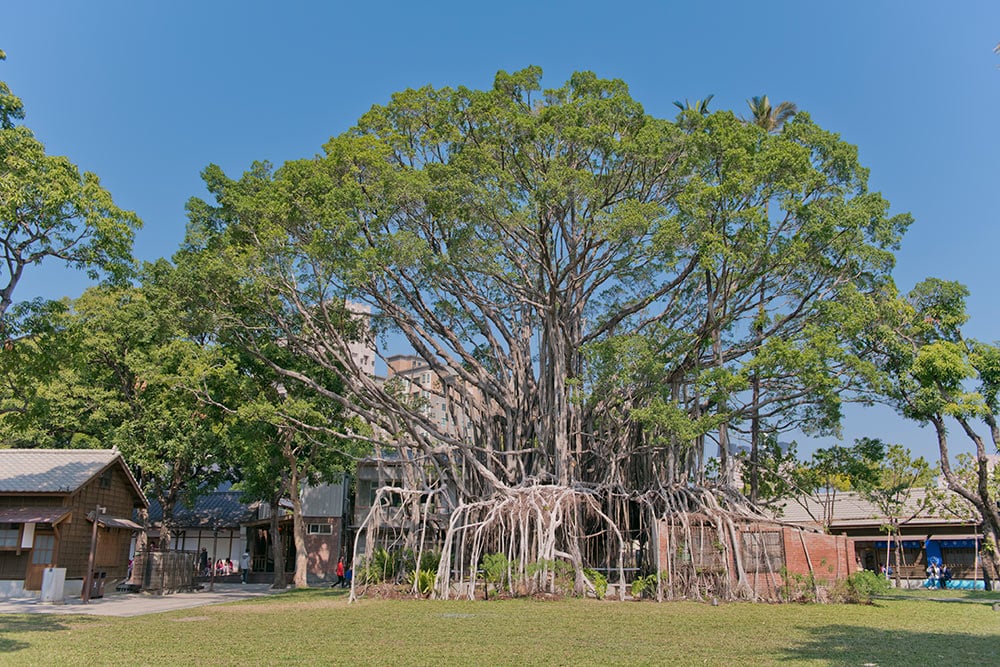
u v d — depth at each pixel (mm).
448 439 27172
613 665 11117
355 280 23875
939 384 24469
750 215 22125
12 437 37219
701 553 24312
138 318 29094
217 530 45344
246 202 24250
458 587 24469
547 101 26406
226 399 28500
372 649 12875
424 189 23125
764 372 23781
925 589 34719
